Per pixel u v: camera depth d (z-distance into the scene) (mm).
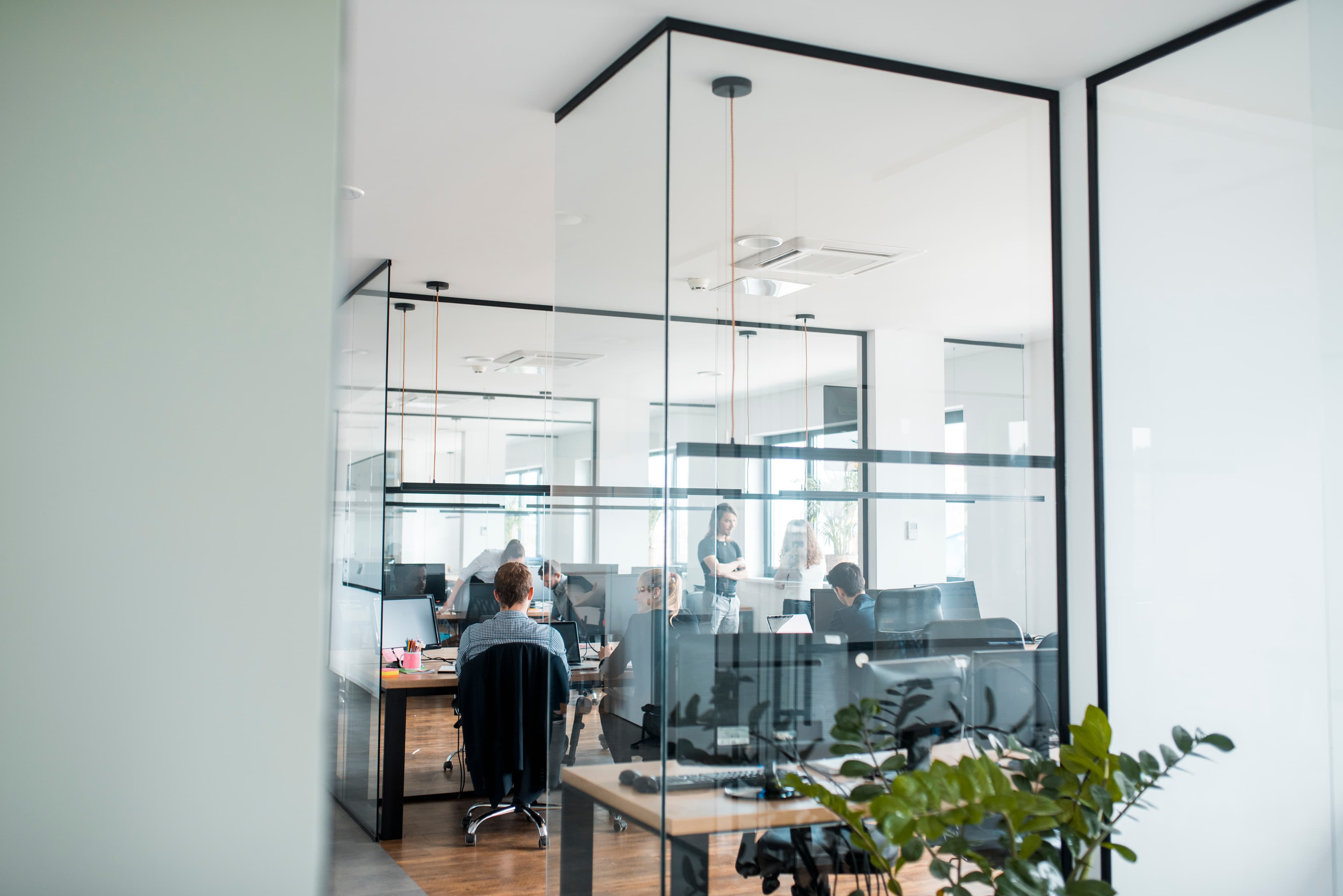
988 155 2932
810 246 2686
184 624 1142
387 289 5004
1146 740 2736
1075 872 1946
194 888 1128
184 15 1174
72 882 1091
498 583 4250
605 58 2785
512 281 5453
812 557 2633
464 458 6684
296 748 1170
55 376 1113
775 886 2494
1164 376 2717
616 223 2773
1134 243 2807
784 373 2643
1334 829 2279
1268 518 2443
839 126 2742
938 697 2754
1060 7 2508
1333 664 2297
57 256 1120
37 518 1101
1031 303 2967
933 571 2781
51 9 1130
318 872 1169
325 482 1195
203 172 1171
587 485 2891
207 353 1162
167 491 1143
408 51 2738
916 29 2627
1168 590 2686
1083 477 2939
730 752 2484
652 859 2436
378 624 4254
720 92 2602
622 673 2623
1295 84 2389
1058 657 2949
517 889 3590
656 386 2529
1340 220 2291
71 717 1102
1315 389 2346
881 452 2742
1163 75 2717
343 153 1236
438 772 5316
